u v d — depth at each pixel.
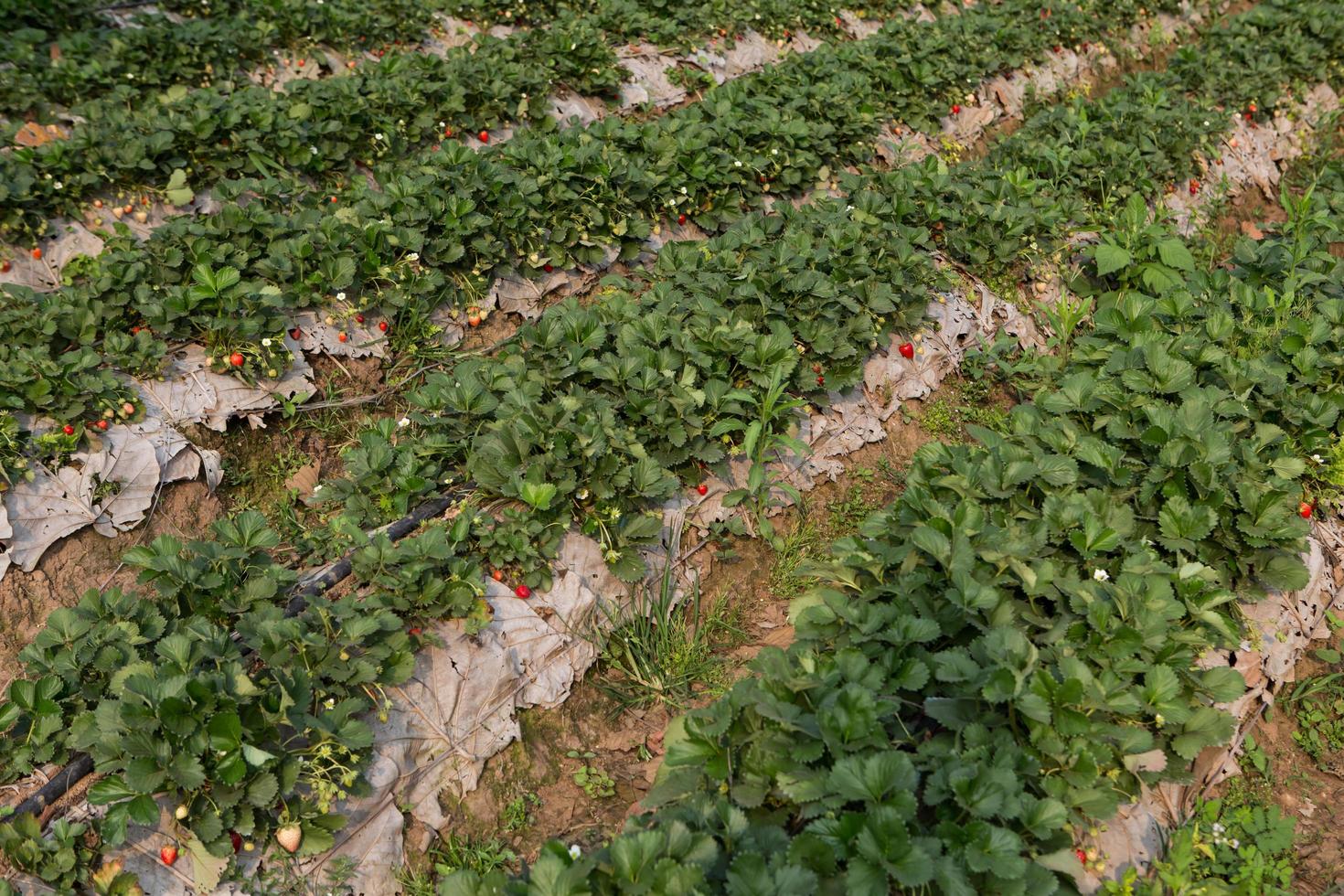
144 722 4.40
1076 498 5.93
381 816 4.84
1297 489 6.35
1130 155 11.23
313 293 7.60
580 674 5.78
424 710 5.18
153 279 7.44
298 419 7.37
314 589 5.70
